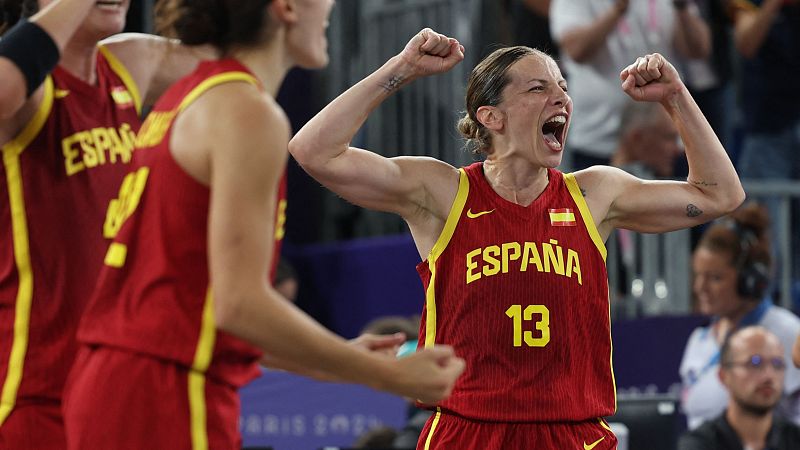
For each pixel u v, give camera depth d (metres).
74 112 5.46
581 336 6.35
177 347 4.50
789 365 10.65
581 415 6.28
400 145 15.20
